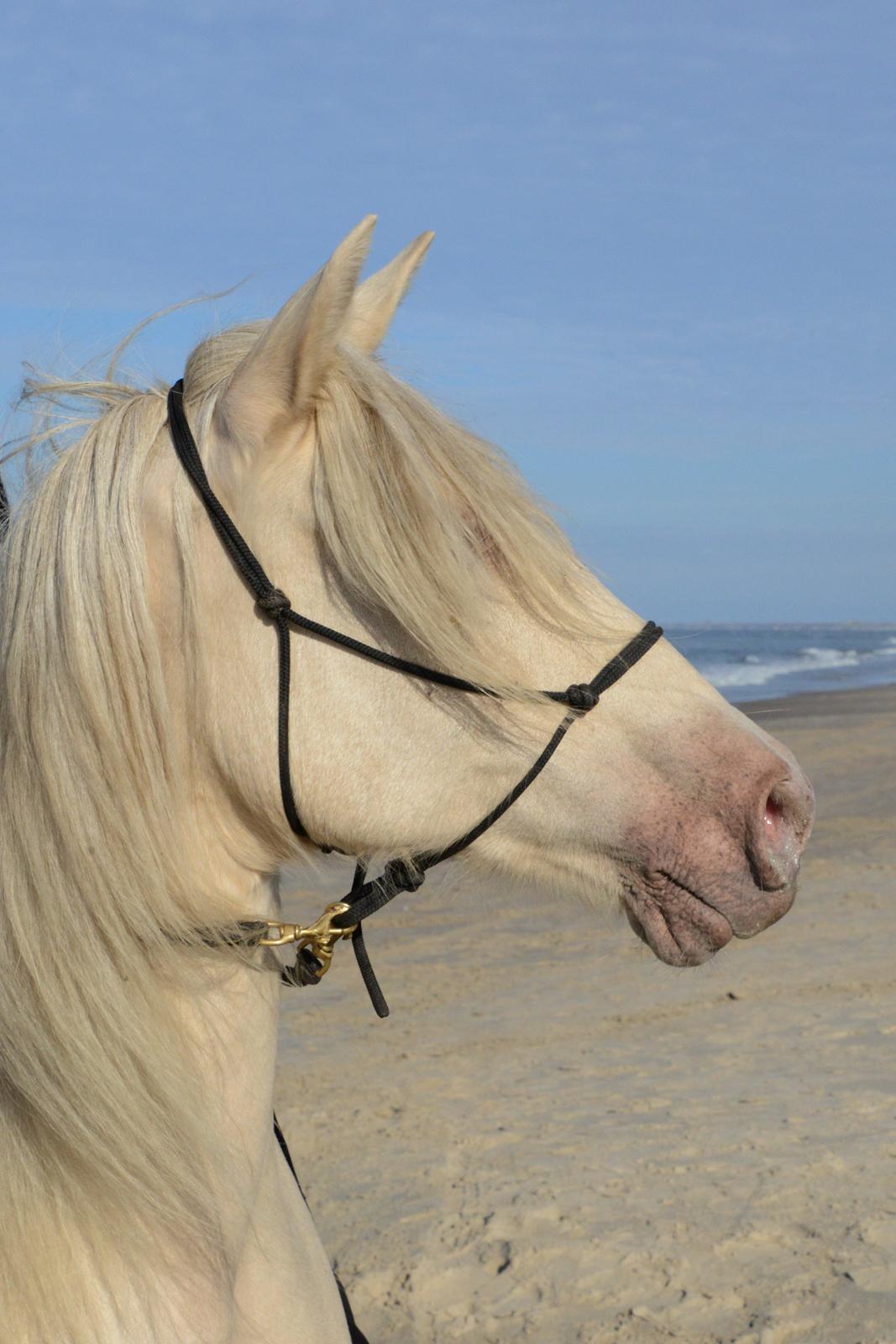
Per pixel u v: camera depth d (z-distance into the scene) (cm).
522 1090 503
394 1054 559
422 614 142
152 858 142
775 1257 343
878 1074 498
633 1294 328
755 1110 462
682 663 165
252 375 148
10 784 142
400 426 147
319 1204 399
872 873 934
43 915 138
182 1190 139
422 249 176
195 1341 141
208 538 149
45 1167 138
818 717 2552
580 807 157
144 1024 140
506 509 150
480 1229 371
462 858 165
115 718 142
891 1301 314
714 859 156
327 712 149
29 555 147
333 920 158
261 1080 155
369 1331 318
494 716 151
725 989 641
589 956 742
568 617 152
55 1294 134
